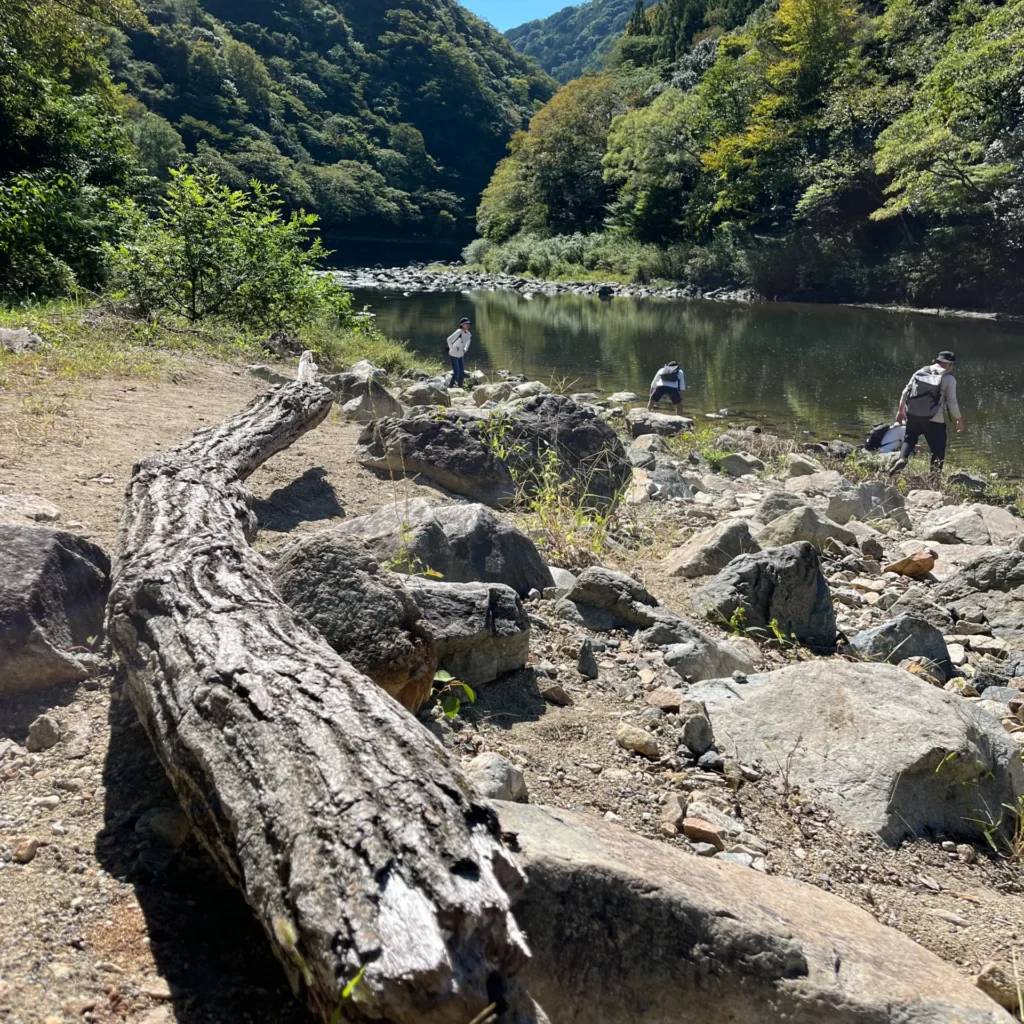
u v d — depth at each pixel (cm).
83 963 204
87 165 2002
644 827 297
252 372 1072
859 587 634
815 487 936
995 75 3003
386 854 169
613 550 631
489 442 711
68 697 317
